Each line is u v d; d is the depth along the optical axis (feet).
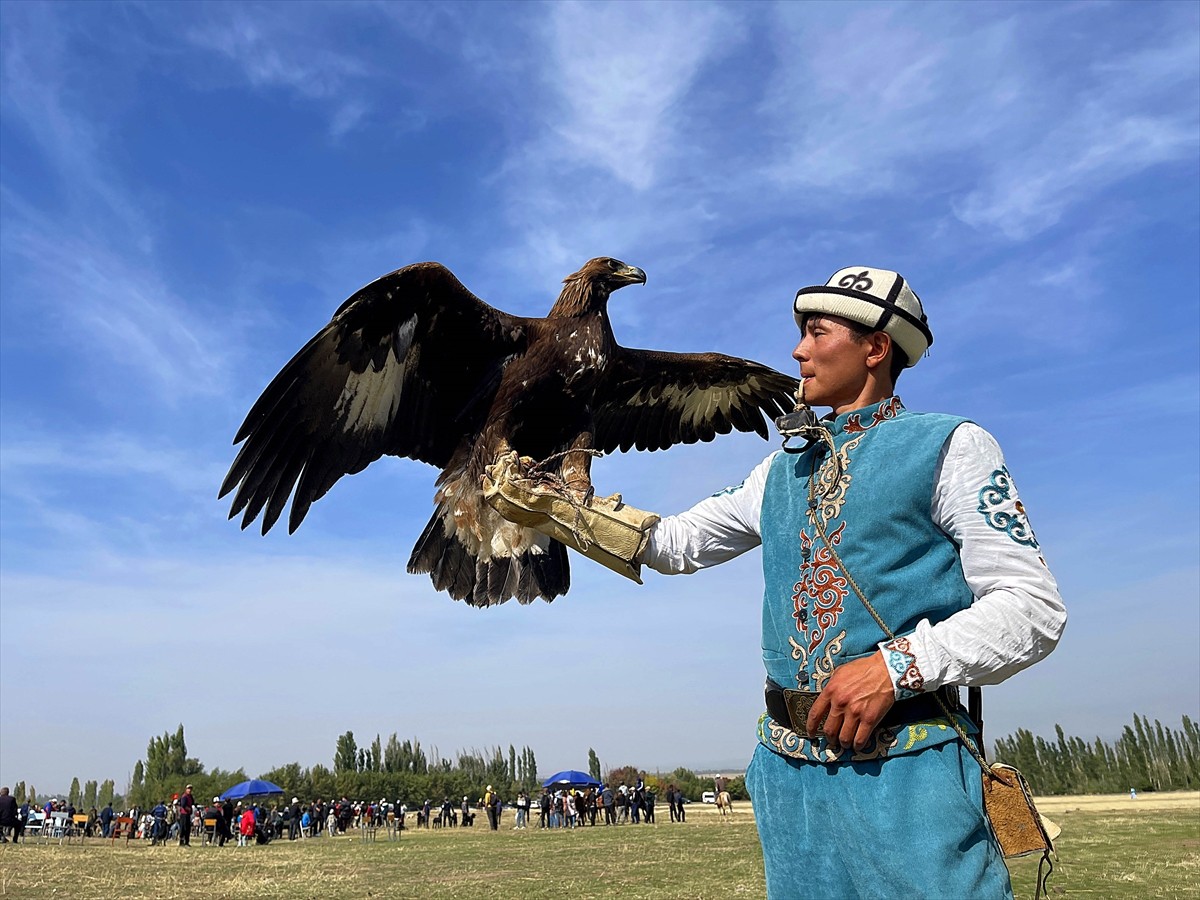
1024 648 6.02
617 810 122.42
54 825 86.53
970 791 6.23
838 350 7.25
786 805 6.71
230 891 37.63
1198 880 30.48
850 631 6.53
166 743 262.26
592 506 8.29
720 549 8.09
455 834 94.22
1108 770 230.48
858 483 6.74
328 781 222.89
